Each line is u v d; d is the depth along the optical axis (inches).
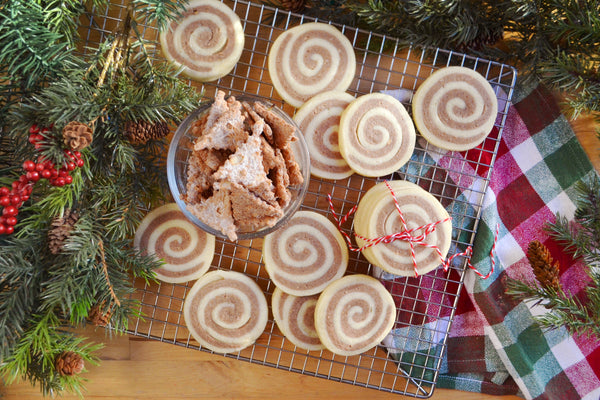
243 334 23.3
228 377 24.2
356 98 22.8
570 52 22.0
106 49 19.8
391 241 22.0
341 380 23.4
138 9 19.8
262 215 19.9
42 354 20.3
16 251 19.3
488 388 24.2
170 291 24.0
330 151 22.8
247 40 23.6
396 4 21.6
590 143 23.8
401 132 22.5
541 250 21.7
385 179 23.8
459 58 23.5
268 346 23.6
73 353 20.0
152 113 19.4
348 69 22.6
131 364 24.0
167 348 24.1
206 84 23.5
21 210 20.3
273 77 22.6
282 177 19.9
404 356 23.9
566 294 23.9
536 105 23.7
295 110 23.8
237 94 23.7
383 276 23.8
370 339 23.0
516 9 20.9
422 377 23.6
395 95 23.4
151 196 22.4
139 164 21.6
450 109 22.6
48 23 19.2
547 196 23.9
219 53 22.2
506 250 24.0
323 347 23.4
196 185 20.4
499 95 23.7
